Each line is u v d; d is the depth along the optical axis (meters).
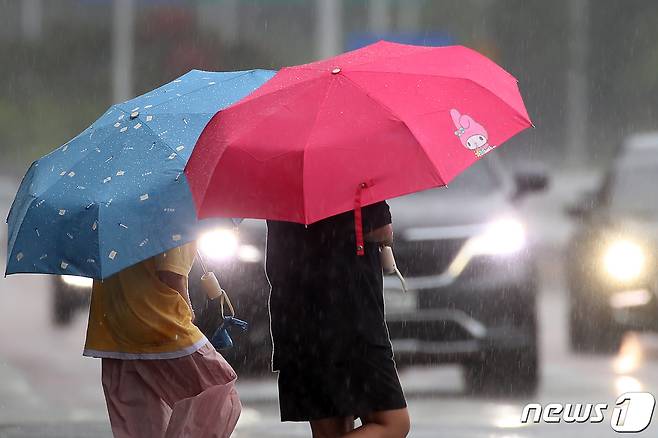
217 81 16.98
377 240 15.16
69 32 146.75
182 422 15.88
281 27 164.38
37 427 24.12
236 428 23.73
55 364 32.66
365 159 13.77
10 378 30.45
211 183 13.99
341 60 14.93
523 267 27.67
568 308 34.31
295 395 15.33
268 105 14.19
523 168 31.88
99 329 16.42
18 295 49.59
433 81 14.46
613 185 36.31
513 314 27.48
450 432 23.05
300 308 15.20
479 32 168.75
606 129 152.75
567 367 31.00
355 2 173.88
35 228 15.53
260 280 26.80
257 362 27.20
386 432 15.06
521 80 161.50
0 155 137.38
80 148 16.05
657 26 152.88
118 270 15.08
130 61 132.25
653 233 33.72
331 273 15.05
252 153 13.88
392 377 15.16
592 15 154.62
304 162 13.72
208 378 16.33
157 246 15.15
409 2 177.88
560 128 159.75
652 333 33.41
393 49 15.34
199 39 138.00
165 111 16.17
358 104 14.09
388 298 27.41
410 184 13.73
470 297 27.41
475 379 27.86
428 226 27.78
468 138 14.08
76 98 143.50
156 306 16.14
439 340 27.41
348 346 15.03
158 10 137.38
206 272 17.28
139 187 15.34
